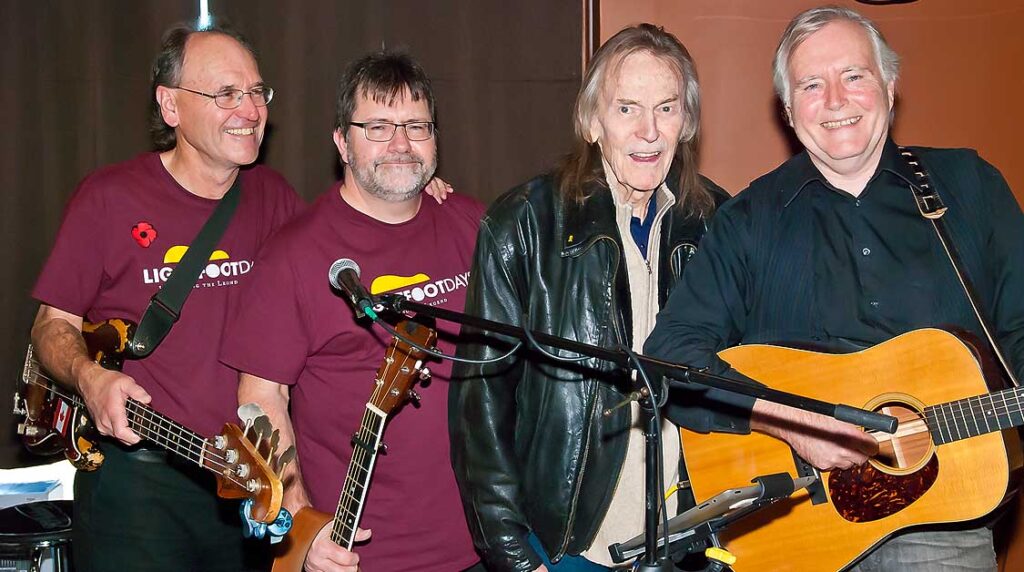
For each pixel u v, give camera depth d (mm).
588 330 2381
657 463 1741
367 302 1948
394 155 2465
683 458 2490
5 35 3596
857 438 2244
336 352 2504
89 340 2744
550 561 2410
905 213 2322
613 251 2395
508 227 2412
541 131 3898
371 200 2527
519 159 3898
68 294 2756
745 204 2447
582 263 2398
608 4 3791
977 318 2258
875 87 2264
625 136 2334
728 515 1834
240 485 2170
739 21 3738
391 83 2463
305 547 2354
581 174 2443
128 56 3656
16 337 3656
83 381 2570
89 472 2861
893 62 2338
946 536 2275
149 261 2779
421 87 2518
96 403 2525
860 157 2291
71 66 3637
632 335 2420
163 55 2803
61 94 3643
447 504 2557
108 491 2809
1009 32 3742
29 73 3621
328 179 3787
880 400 2270
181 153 2824
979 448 2191
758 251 2410
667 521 1836
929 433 2242
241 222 2865
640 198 2445
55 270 2744
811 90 2297
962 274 2246
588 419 2363
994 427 2160
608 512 2416
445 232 2658
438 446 2539
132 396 2496
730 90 3750
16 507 3309
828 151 2285
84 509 2857
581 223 2400
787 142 3756
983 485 2191
